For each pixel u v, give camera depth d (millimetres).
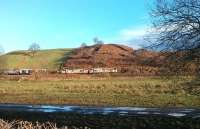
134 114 32156
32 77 92125
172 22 25688
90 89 59719
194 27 25391
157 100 43906
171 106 38906
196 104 39969
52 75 96812
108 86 63312
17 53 187375
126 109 36469
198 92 27250
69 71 110312
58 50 191250
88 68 115688
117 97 48281
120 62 114000
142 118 30016
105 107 38625
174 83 27891
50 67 151250
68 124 30406
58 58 170875
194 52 25359
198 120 28562
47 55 180000
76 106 40031
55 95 53000
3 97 52125
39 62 168250
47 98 49656
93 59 140750
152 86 58062
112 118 30750
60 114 32844
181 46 25578
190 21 25328
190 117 29625
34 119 31891
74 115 32250
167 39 25875
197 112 33062
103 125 29859
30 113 33781
